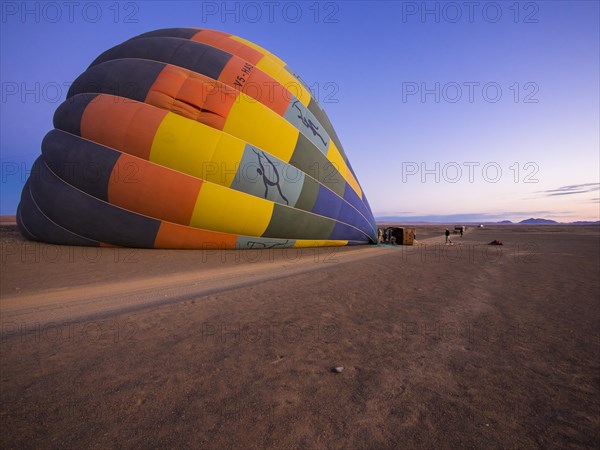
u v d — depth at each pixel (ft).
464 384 11.16
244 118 46.78
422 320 18.42
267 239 51.57
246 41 55.83
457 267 42.11
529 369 12.41
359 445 7.98
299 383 11.02
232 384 10.88
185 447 7.81
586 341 15.43
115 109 43.86
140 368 12.02
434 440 8.20
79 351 13.61
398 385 11.00
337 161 59.16
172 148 43.04
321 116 59.62
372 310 20.33
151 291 25.44
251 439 8.13
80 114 45.14
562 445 8.08
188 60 48.14
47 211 45.39
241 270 35.91
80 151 43.73
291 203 51.08
